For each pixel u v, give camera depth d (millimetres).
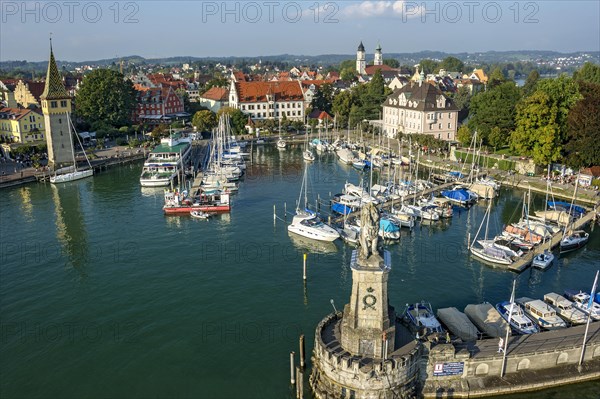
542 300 72125
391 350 49500
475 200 123000
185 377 55688
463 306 71188
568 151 139375
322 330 53500
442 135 188750
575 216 106688
